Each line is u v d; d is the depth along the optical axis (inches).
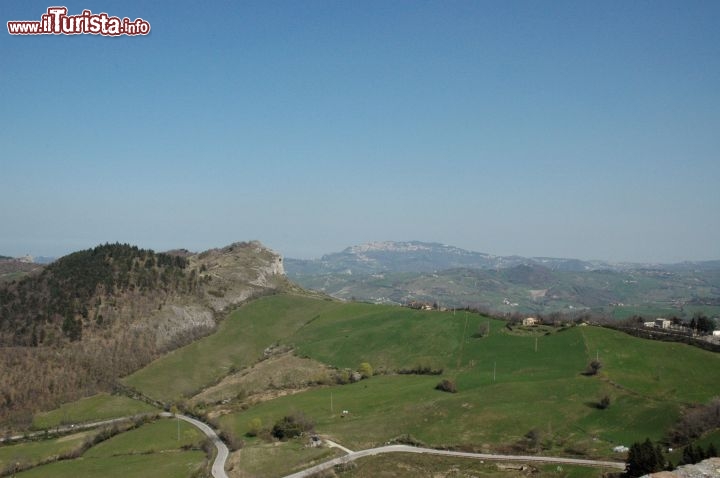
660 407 6072.8
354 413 7234.3
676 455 4933.6
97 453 6658.5
